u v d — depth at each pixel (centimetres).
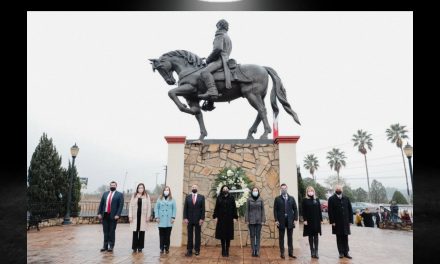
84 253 612
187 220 616
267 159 773
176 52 811
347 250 604
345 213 608
